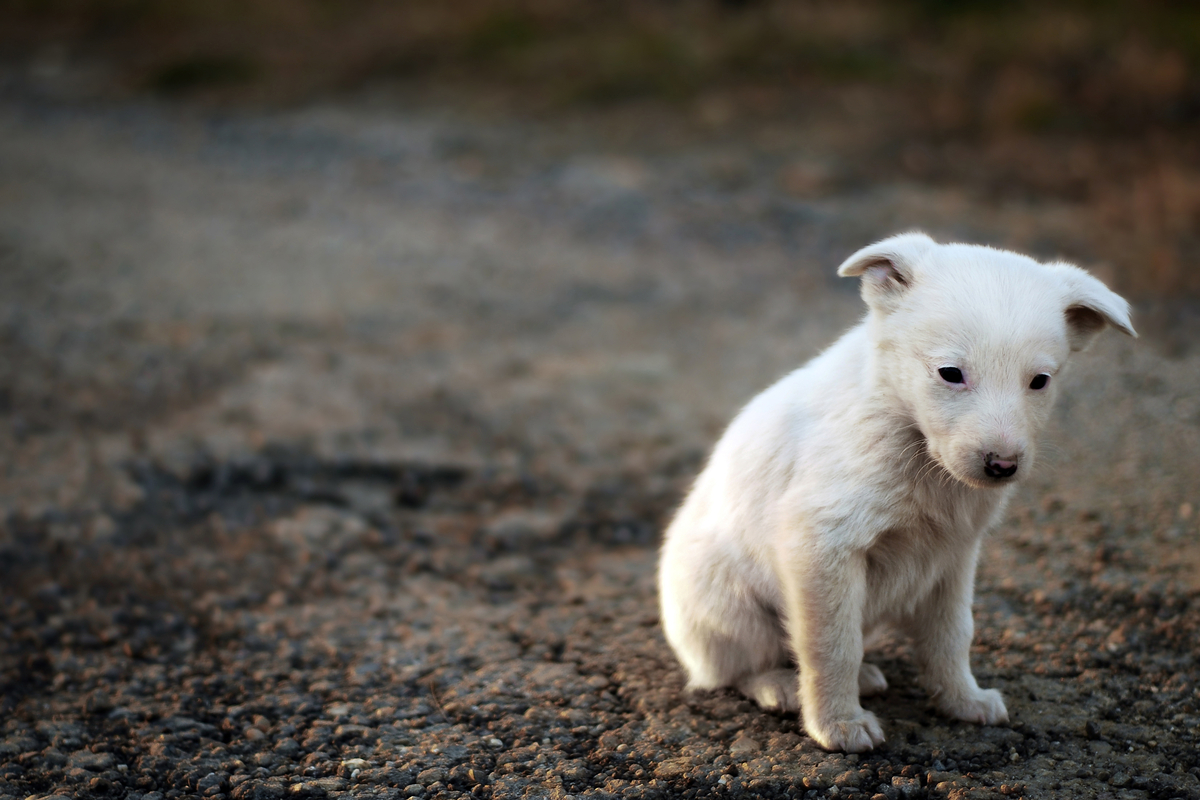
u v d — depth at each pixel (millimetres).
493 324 12992
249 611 6984
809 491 4789
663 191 17297
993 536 7016
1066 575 6418
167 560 7648
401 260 15453
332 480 9016
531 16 27234
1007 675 5590
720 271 14188
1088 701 5309
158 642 6582
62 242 16641
